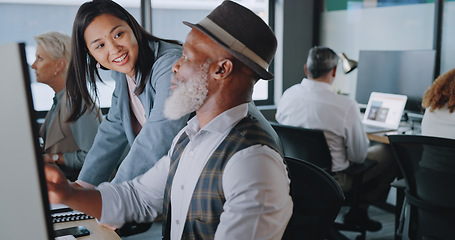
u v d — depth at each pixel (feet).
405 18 13.20
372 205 13.00
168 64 4.91
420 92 11.51
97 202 4.27
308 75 10.12
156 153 4.72
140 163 4.76
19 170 2.06
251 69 3.70
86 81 5.45
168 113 3.82
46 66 7.50
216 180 3.55
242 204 3.30
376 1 13.97
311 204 4.28
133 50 5.07
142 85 5.18
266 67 3.84
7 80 1.99
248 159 3.43
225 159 3.55
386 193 11.12
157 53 5.23
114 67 5.12
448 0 12.28
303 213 4.31
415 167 7.38
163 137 4.70
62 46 7.54
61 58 7.57
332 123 9.55
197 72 3.66
